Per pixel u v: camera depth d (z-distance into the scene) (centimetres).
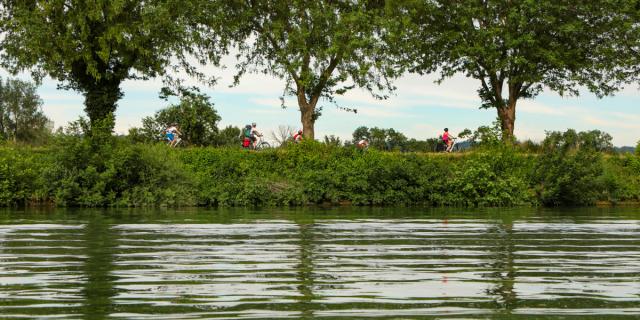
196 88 4853
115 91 4869
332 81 4722
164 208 2762
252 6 4934
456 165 3303
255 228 1764
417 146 4153
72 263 1125
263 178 3136
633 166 3566
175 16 4678
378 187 3120
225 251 1277
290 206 2973
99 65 4788
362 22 4638
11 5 4697
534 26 5019
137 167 2972
